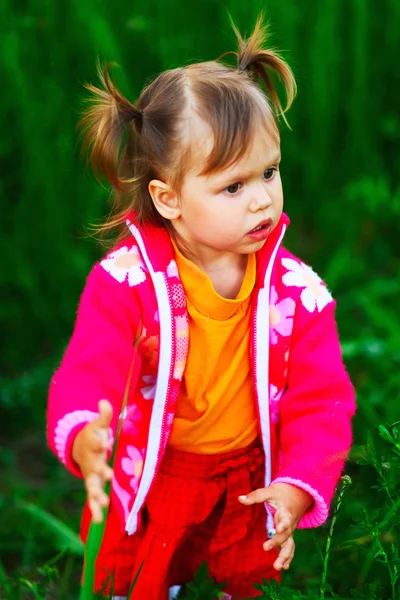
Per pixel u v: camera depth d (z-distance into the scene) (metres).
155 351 2.34
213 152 2.14
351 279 4.80
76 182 4.52
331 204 4.93
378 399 3.57
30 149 4.44
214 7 4.61
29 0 4.52
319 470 2.28
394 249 5.08
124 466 2.45
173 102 2.22
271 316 2.36
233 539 2.52
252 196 2.19
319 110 4.86
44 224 4.54
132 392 2.35
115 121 2.35
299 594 2.31
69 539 3.34
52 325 4.63
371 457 2.32
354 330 4.37
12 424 4.22
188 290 2.30
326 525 3.12
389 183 5.06
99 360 2.21
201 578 2.50
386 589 2.88
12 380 4.37
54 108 4.46
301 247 5.07
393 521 2.29
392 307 4.48
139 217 2.36
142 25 4.32
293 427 2.36
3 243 4.57
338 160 5.11
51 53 4.48
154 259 2.29
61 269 4.59
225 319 2.31
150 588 2.50
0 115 4.52
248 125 2.15
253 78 2.43
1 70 4.45
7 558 3.41
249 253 2.32
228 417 2.41
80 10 4.34
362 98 4.91
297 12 4.64
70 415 2.10
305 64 4.85
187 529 2.49
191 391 2.36
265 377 2.35
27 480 3.88
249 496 2.24
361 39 4.78
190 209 2.23
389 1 4.93
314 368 2.36
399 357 3.85
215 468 2.45
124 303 2.28
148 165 2.30
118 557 2.56
